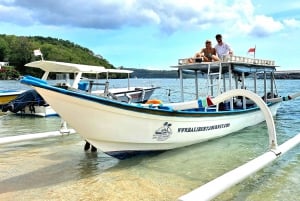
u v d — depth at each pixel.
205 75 12.38
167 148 8.73
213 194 4.84
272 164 7.71
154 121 7.86
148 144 8.09
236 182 5.48
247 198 5.73
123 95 18.81
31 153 8.89
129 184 6.46
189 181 6.65
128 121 7.43
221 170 7.38
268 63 13.77
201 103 9.08
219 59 11.09
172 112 8.05
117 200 5.68
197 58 11.11
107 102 6.93
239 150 9.16
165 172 7.24
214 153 8.82
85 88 10.96
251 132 11.70
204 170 7.37
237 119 11.23
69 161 8.11
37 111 16.69
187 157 8.44
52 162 8.02
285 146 7.97
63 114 6.97
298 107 20.59
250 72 12.52
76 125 7.19
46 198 5.79
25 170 7.37
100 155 8.69
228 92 8.76
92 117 7.04
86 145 9.15
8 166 7.66
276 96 15.79
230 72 10.88
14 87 42.38
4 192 6.07
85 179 6.76
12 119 15.90
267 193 5.96
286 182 6.51
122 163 7.93
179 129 8.57
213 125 9.84
